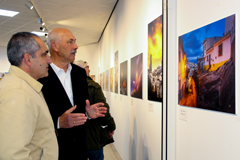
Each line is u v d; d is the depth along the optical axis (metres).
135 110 2.92
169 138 1.70
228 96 1.15
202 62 1.38
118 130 4.26
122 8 3.90
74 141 1.75
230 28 1.14
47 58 1.23
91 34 8.34
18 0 4.81
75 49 1.79
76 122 1.55
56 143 1.21
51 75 1.71
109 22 5.95
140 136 2.69
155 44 2.13
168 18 1.71
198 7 1.43
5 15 5.90
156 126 2.13
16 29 7.48
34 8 5.29
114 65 4.89
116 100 4.56
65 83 1.83
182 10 1.63
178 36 1.68
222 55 1.20
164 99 1.70
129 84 3.30
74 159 1.74
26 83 1.09
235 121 1.12
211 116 1.31
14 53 1.09
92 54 10.18
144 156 2.51
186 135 1.57
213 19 1.28
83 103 1.89
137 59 2.78
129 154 3.27
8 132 0.89
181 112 1.64
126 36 3.53
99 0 4.66
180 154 1.66
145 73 2.51
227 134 1.17
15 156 0.88
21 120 0.94
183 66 1.60
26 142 0.94
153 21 2.18
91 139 2.48
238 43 1.09
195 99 1.45
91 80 2.63
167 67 1.70
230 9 1.15
